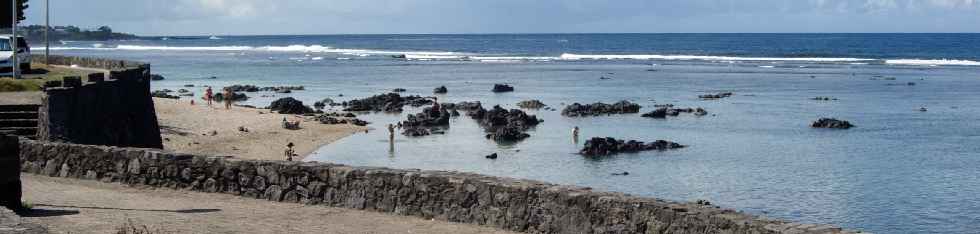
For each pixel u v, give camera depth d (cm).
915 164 4034
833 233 985
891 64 13050
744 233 1035
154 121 3716
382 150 4466
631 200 1166
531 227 1253
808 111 6419
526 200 1261
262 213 1370
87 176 1633
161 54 17375
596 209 1190
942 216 2956
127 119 3206
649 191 3412
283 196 1469
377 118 6016
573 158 4253
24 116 2606
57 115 2389
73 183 1595
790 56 15688
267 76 10581
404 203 1373
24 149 1694
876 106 6788
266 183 1484
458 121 5825
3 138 1256
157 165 1567
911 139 4894
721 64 13412
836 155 4306
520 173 3841
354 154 4291
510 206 1275
